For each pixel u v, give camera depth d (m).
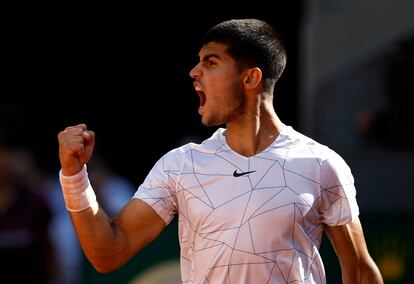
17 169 18.47
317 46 27.03
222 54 10.14
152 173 10.33
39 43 33.84
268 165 9.92
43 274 18.45
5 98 33.97
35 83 34.22
